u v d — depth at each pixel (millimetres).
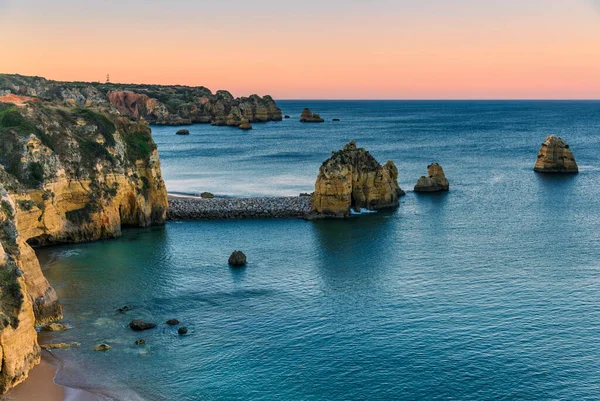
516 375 48062
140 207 100250
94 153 94125
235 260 78438
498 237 91500
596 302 62469
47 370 49656
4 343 45688
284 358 51969
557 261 77812
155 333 57031
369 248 86188
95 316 60938
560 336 54500
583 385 46281
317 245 88312
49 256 81938
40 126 90312
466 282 70000
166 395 46438
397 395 45844
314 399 45594
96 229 91500
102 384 47781
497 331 55969
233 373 49625
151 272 75250
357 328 57656
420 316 60062
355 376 48719
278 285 70312
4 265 49312
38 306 58250
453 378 47969
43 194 84125
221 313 61906
